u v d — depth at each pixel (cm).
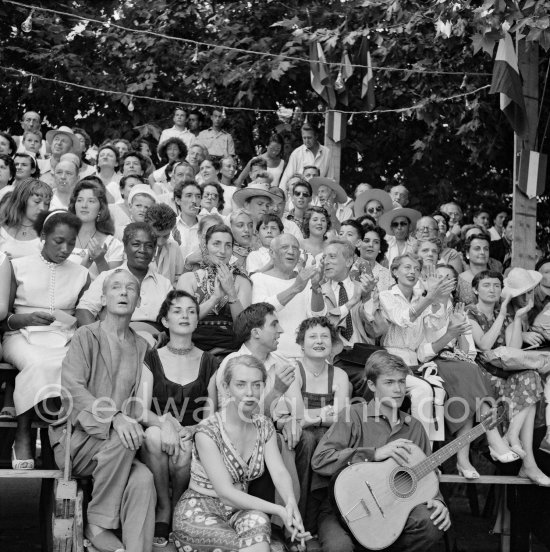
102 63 1507
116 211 898
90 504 555
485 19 885
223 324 678
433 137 1334
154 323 680
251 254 798
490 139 1280
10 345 612
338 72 1168
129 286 586
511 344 720
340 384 637
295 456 606
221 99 1469
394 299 702
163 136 1330
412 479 596
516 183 972
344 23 1191
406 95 1319
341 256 717
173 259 769
